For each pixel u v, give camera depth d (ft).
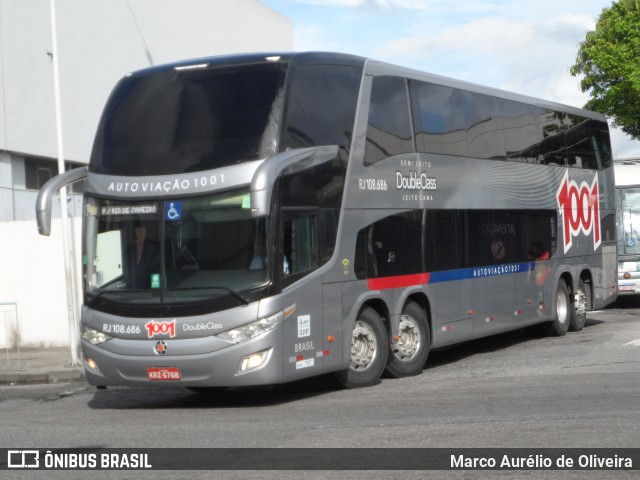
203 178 40.93
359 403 40.75
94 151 43.86
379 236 47.14
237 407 41.98
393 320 48.16
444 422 34.50
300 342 41.45
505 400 39.42
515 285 60.80
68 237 60.59
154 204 41.65
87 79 95.55
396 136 49.14
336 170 44.29
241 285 40.11
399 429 33.35
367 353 46.52
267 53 43.39
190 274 40.75
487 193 57.77
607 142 78.64
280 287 40.40
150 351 40.81
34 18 87.86
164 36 109.19
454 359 57.77
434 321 51.44
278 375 40.19
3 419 41.06
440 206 52.60
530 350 60.44
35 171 88.89
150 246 41.52
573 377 46.03
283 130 41.19
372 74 47.70
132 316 41.27
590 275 73.26
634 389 41.09
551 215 66.69
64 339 70.95
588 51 139.95
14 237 71.97
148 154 42.34
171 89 43.19
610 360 52.06
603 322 79.77
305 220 42.16
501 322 58.75
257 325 39.81
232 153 40.91
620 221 92.84
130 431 35.91
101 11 98.17
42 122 88.22
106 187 42.73
